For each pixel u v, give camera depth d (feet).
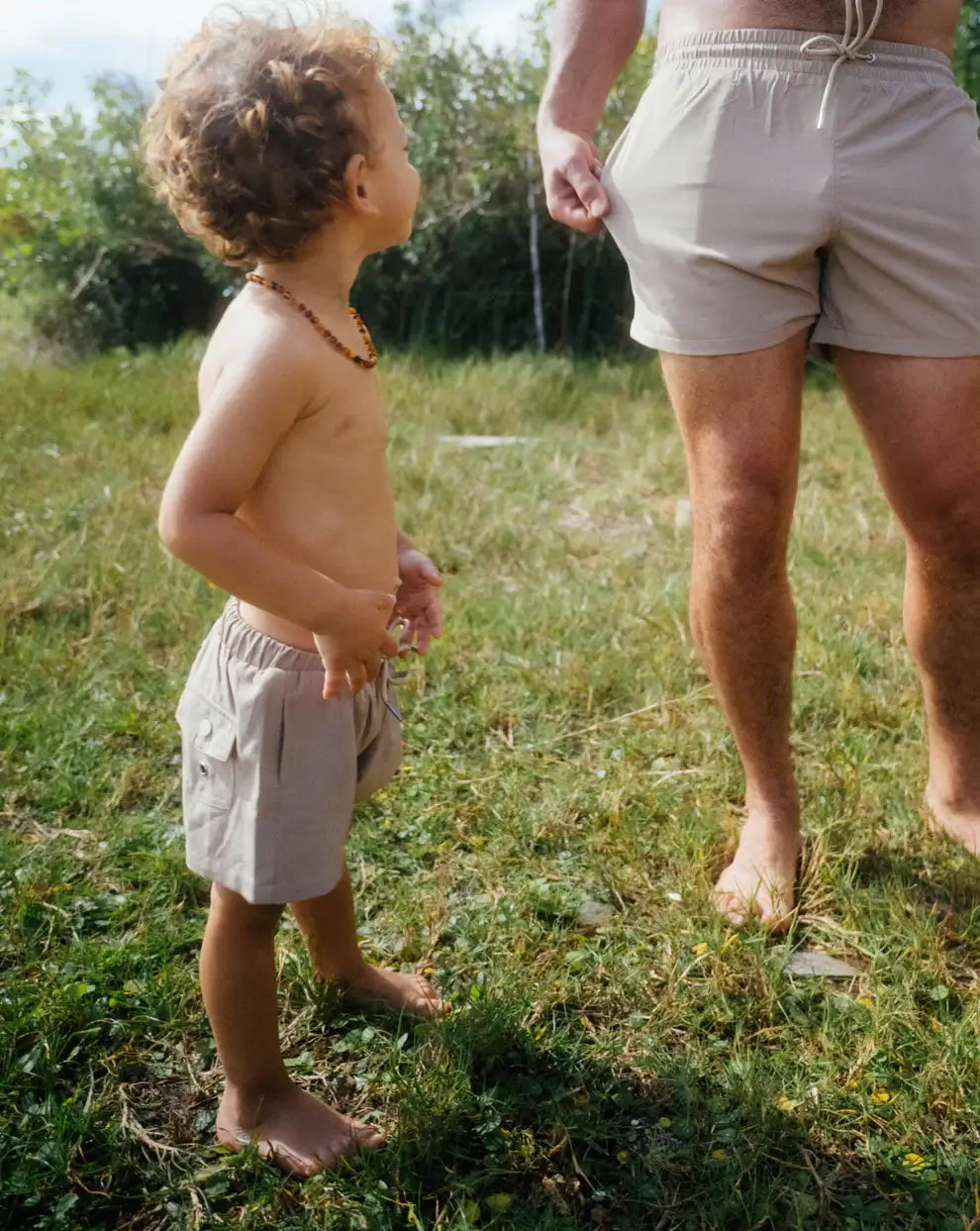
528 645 11.75
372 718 5.99
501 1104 6.28
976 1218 5.52
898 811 8.70
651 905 7.91
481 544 14.62
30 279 31.40
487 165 28.63
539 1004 6.98
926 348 6.86
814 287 7.04
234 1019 5.96
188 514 5.05
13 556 13.65
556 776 9.46
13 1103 6.26
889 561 13.84
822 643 11.44
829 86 6.57
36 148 32.04
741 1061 6.49
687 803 8.96
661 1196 5.77
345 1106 6.40
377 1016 6.95
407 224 5.71
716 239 6.76
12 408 20.71
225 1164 5.95
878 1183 5.79
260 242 5.27
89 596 12.62
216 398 5.13
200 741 5.82
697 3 6.94
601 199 7.29
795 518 15.31
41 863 8.30
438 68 29.35
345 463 5.51
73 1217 5.69
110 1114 6.30
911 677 10.85
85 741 9.95
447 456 18.79
